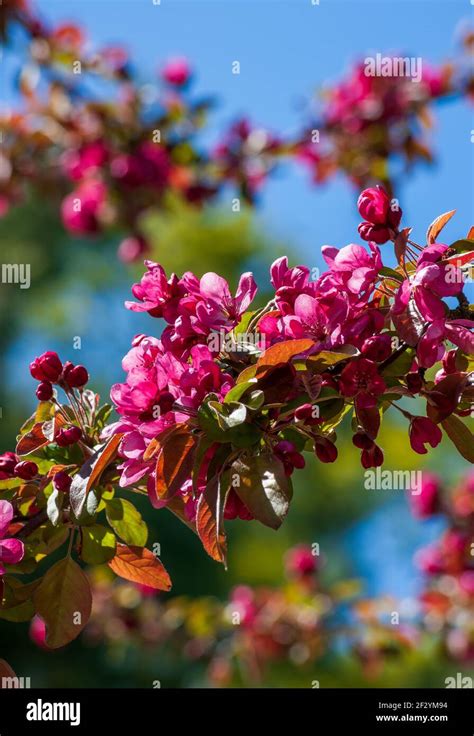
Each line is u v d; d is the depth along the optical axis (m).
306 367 1.94
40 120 5.92
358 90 6.14
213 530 1.87
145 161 5.83
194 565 12.44
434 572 5.52
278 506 1.82
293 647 5.46
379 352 1.95
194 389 1.95
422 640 5.64
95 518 2.06
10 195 6.42
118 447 2.00
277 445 1.92
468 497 5.59
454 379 2.04
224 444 1.92
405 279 2.08
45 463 2.26
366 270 2.05
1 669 2.25
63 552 10.54
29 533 2.14
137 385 1.93
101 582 5.76
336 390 1.99
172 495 1.90
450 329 1.98
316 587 5.64
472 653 5.34
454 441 2.12
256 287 2.12
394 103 6.00
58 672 12.02
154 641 5.70
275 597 5.62
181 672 11.44
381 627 5.33
